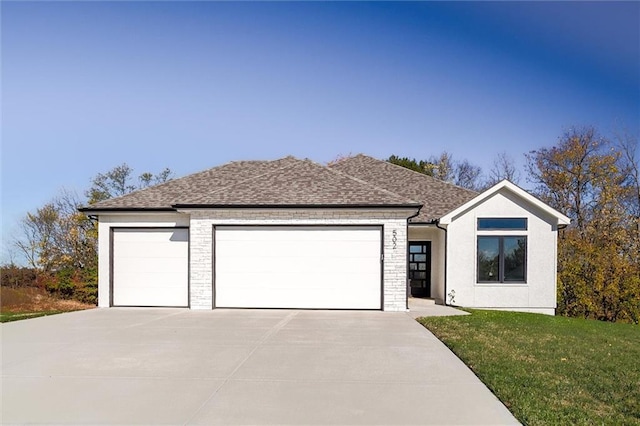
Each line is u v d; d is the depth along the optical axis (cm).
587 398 537
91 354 746
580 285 1828
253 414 480
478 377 623
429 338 892
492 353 757
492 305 1521
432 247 1709
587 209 3031
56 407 501
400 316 1204
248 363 686
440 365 681
